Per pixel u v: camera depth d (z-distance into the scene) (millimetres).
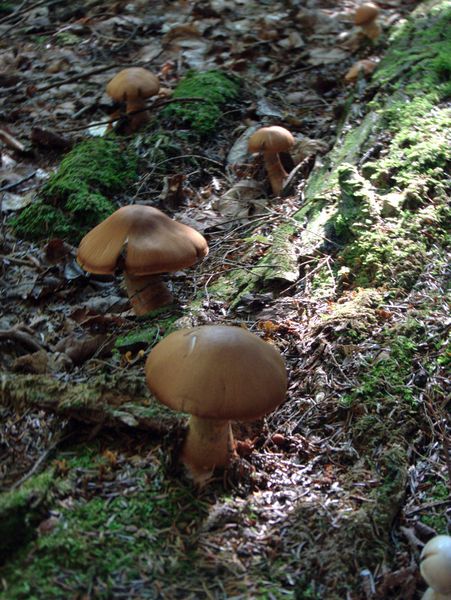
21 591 319
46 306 563
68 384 422
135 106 820
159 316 525
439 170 618
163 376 344
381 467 395
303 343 487
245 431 425
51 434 413
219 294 552
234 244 624
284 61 1036
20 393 417
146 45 1099
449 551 314
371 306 506
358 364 460
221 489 382
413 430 422
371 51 1047
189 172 749
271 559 345
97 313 555
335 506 372
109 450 402
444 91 750
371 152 673
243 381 336
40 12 1221
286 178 732
